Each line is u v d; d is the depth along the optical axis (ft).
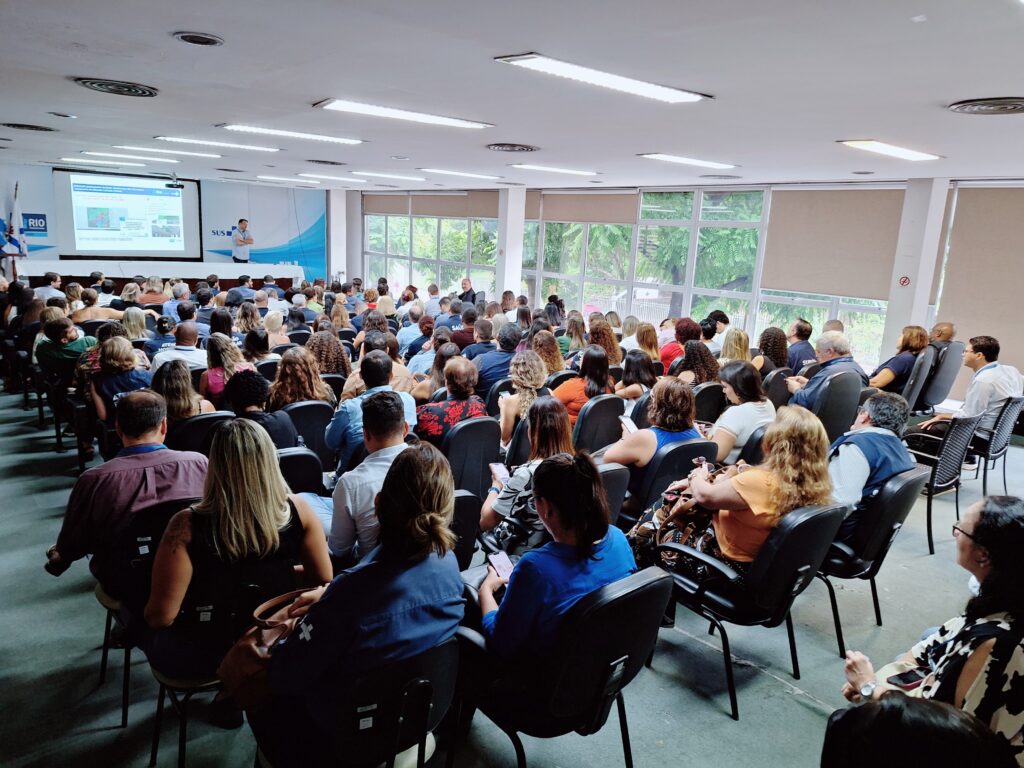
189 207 47.67
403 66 10.72
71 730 7.15
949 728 2.52
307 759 5.03
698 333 18.95
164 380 10.33
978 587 4.65
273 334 18.51
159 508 6.22
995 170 19.81
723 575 7.73
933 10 6.71
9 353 20.83
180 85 13.32
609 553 5.78
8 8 8.50
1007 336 22.59
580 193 36.73
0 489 13.69
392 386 13.69
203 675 6.14
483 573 7.04
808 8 6.89
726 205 30.07
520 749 5.80
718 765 7.02
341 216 53.21
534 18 7.79
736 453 11.25
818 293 27.17
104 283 29.58
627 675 5.80
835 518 7.38
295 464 8.75
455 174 32.19
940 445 12.35
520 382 12.28
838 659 9.05
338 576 4.76
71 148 27.99
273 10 8.11
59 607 9.57
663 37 8.23
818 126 13.99
